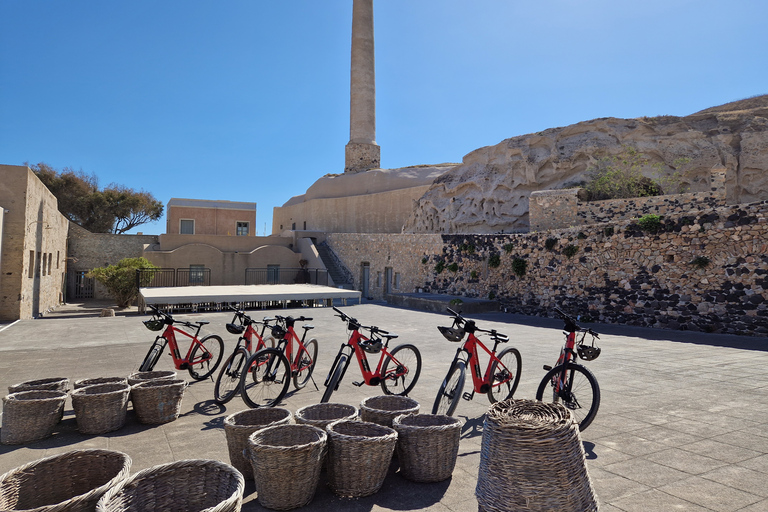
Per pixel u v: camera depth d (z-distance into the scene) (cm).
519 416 290
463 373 524
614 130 2634
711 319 1302
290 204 5556
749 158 2386
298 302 2255
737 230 1258
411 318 1688
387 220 4047
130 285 2577
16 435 473
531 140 2883
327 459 381
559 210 2152
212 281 3281
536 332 1321
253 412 437
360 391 676
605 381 736
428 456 393
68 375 787
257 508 355
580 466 269
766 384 716
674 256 1395
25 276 1720
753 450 457
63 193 4572
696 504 351
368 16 4447
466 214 3097
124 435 503
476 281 2162
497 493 265
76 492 320
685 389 688
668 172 2472
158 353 698
